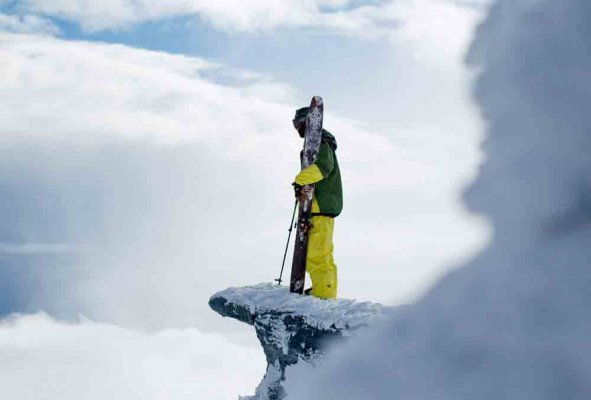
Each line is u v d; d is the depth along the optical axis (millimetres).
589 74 2369
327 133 7145
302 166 6938
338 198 7070
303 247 6902
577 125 2391
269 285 7160
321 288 6934
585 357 2373
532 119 2469
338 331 5922
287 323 6352
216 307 7301
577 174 2410
